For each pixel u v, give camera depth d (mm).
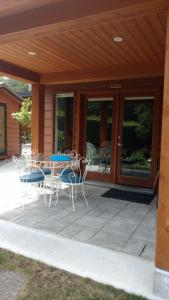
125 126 5488
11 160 9492
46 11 2488
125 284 2141
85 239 2977
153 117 5152
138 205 4289
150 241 2959
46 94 6047
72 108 5895
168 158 1936
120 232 3197
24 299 1939
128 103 5422
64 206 4184
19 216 3686
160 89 4980
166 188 1952
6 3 2402
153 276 2117
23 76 5082
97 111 5777
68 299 1952
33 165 4578
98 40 3486
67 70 5195
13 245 2785
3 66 4562
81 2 2322
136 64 4621
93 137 5879
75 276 2246
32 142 5812
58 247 2760
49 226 3340
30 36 2818
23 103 10484
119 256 2590
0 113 9516
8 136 9852
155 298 1983
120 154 5570
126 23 2930
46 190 5105
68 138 6004
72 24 2465
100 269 2354
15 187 5367
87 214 3824
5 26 2770
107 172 5734
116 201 4496
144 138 5328
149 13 2232
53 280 2186
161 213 1982
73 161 4773
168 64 1911
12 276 2234
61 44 3643
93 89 5594
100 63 4645
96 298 1968
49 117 6039
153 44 3645
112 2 2189
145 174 5352
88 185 5609
